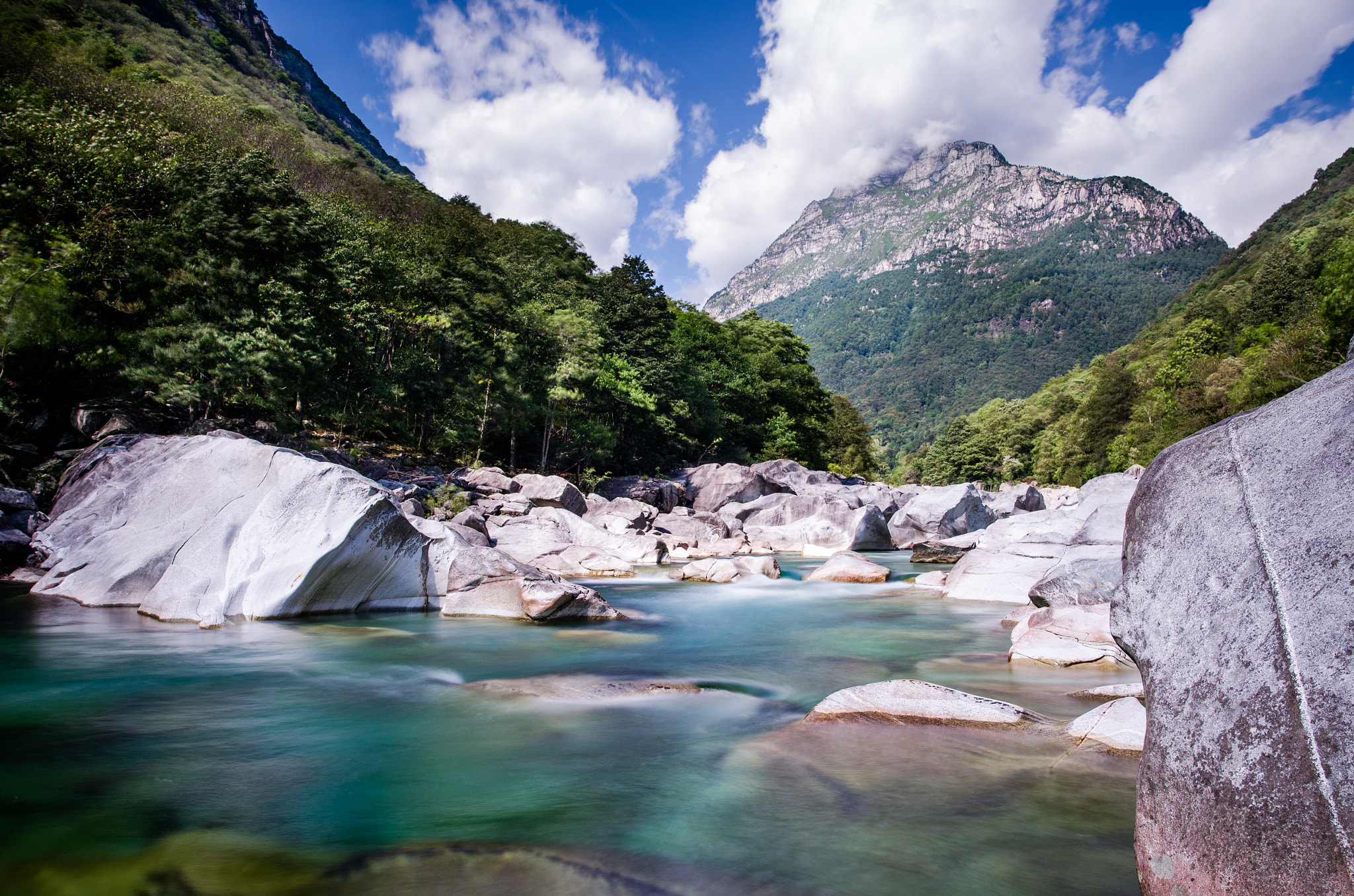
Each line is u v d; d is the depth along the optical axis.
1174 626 3.36
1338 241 55.59
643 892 3.71
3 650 9.09
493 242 66.56
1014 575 15.60
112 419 22.19
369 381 34.53
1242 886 2.68
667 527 32.00
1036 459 109.31
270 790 5.11
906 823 4.53
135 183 27.23
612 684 8.18
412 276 41.19
